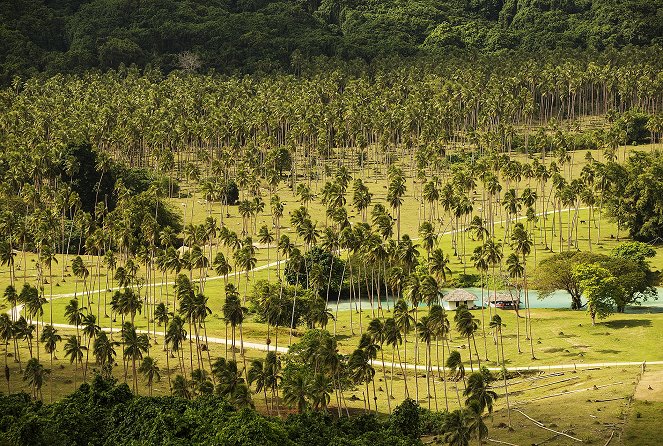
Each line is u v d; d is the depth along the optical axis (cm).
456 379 19512
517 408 18900
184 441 15412
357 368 18862
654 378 19825
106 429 16500
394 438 15888
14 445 15212
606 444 16612
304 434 16038
